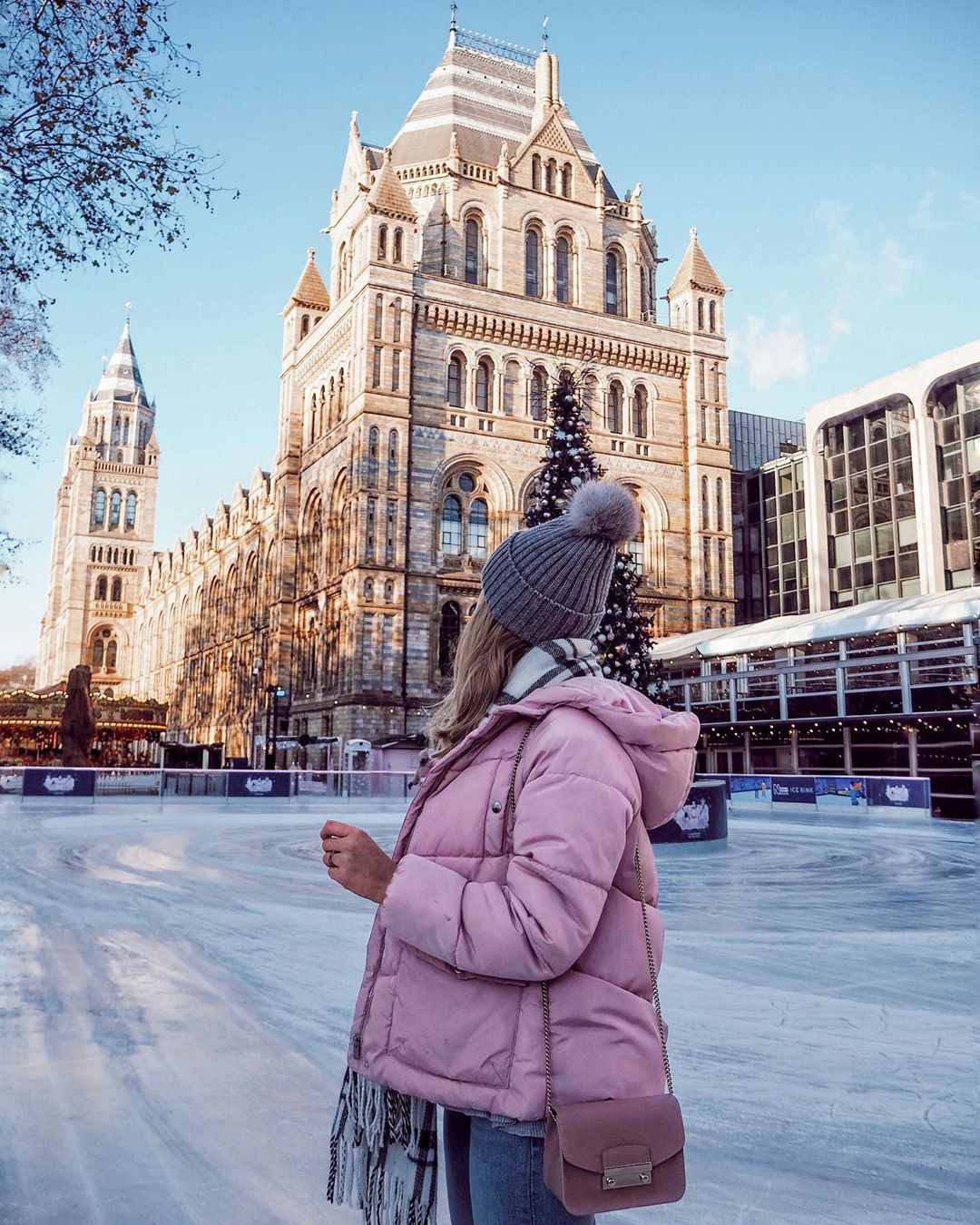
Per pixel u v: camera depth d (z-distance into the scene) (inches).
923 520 1638.8
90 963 283.7
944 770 1103.0
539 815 61.7
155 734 2245.3
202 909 385.4
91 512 4626.0
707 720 1563.7
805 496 1963.6
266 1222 122.3
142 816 926.4
